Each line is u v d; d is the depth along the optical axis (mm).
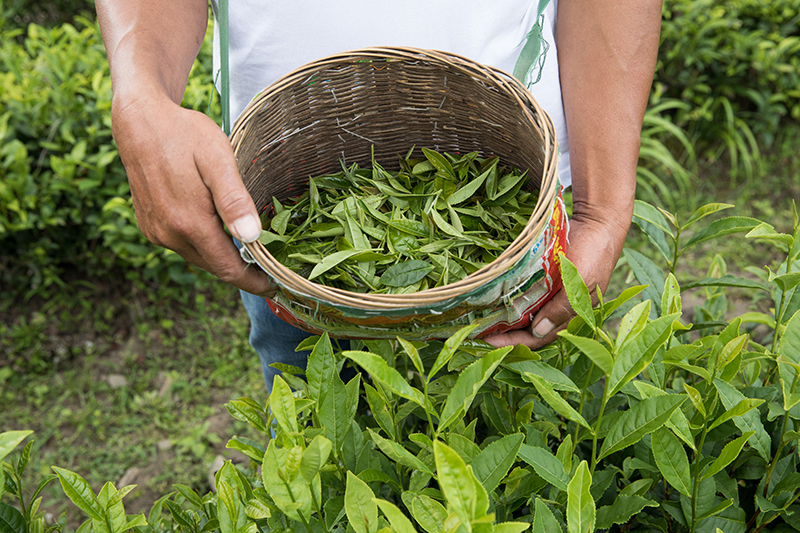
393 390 603
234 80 1270
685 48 3201
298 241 1094
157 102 884
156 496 2131
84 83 2547
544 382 670
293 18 1155
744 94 3277
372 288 962
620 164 1093
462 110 1146
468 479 468
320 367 709
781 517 810
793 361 750
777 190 3184
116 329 2672
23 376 2498
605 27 1105
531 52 1096
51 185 2424
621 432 680
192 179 843
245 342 2596
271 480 576
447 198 1127
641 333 656
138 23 1004
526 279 866
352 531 686
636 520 836
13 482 798
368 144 1240
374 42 1184
